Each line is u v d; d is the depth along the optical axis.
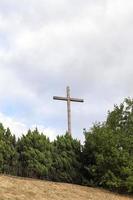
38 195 17.77
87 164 23.67
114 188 22.44
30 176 21.89
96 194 20.44
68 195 18.91
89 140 23.45
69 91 28.23
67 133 24.58
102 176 22.36
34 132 23.41
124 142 22.92
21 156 22.30
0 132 22.23
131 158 22.58
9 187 17.94
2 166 21.27
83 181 22.83
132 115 24.52
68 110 28.08
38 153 22.39
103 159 22.44
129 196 21.86
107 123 24.52
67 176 22.70
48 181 21.41
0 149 21.47
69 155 23.48
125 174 22.16
